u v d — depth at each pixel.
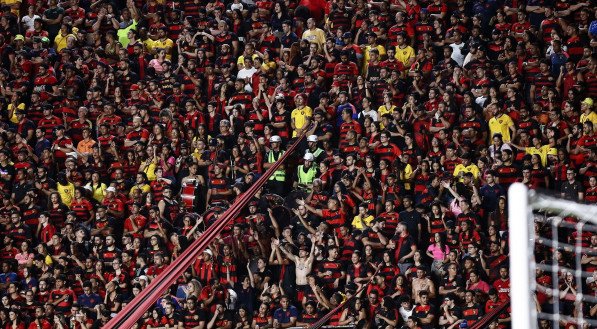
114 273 79.88
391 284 72.12
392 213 76.75
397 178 79.94
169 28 101.88
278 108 88.69
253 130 89.00
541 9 92.50
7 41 103.25
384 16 96.25
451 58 89.31
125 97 97.19
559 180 78.38
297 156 86.31
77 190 86.62
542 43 91.50
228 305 75.31
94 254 81.56
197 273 76.31
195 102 91.75
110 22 104.00
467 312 69.00
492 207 76.88
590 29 88.31
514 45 89.94
